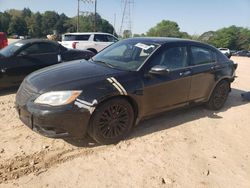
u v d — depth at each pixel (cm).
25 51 716
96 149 407
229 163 401
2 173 339
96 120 393
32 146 405
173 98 492
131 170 363
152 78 448
